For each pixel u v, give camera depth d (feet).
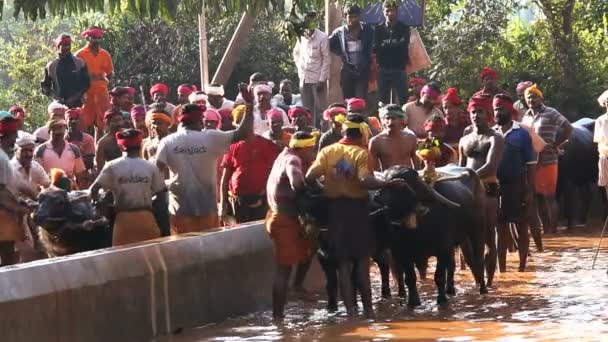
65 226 49.14
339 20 86.22
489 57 103.81
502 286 57.62
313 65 82.64
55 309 40.70
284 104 82.53
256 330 47.50
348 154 48.85
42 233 49.65
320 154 49.34
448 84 103.04
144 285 45.73
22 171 53.57
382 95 81.82
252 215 58.85
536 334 44.27
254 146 58.75
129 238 50.03
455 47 103.09
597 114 101.60
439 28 105.09
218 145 53.21
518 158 61.00
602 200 86.22
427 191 49.96
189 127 53.36
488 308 50.98
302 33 54.34
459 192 52.70
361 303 53.62
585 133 84.89
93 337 42.65
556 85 102.47
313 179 49.11
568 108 101.71
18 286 39.17
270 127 59.88
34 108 116.37
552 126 77.15
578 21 105.81
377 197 49.21
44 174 54.39
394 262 55.52
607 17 104.73
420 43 84.48
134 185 50.19
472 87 102.22
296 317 50.55
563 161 83.20
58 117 61.98
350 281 49.39
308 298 55.11
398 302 53.67
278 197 49.88
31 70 121.08
